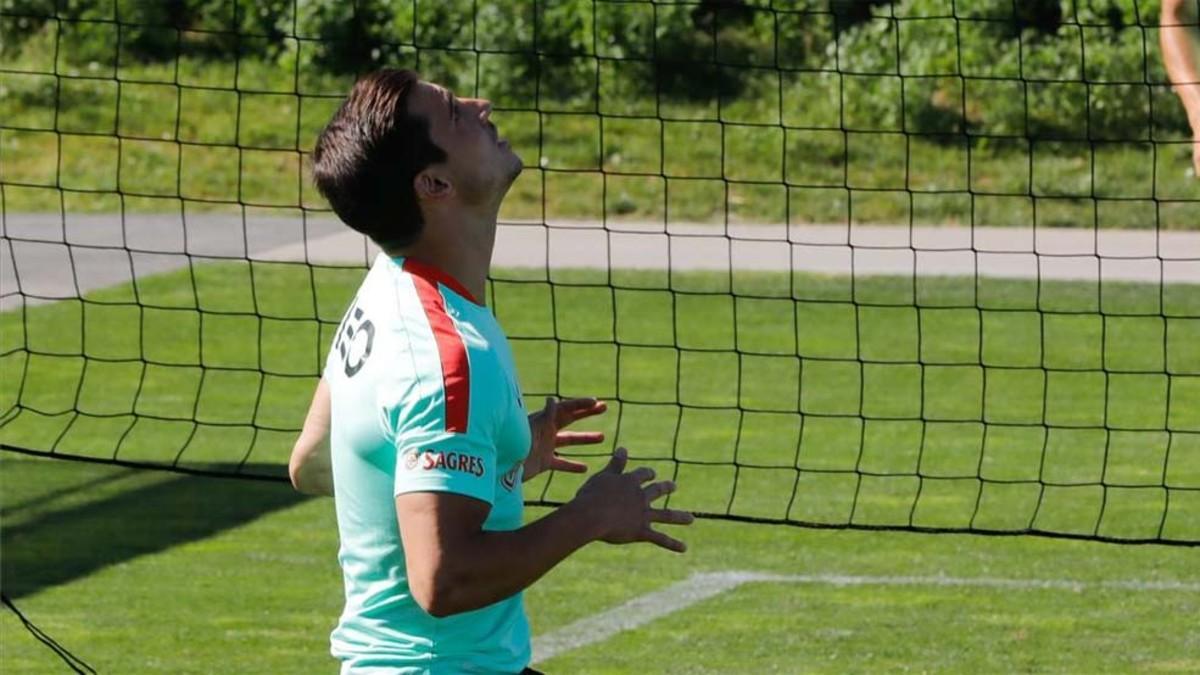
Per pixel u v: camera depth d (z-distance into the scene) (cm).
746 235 6712
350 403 1212
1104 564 2905
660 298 5547
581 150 7525
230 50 8400
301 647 2448
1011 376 4556
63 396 4275
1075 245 6388
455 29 8019
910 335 5044
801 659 2412
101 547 2983
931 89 7725
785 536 3075
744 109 7831
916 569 2873
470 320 1206
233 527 3125
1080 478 3519
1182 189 6981
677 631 2538
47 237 6544
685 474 3562
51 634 2495
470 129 1246
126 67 8356
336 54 8100
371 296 1237
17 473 3512
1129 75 7562
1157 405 4225
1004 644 2477
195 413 3938
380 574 1218
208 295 5566
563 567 2864
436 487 1141
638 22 8025
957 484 3478
